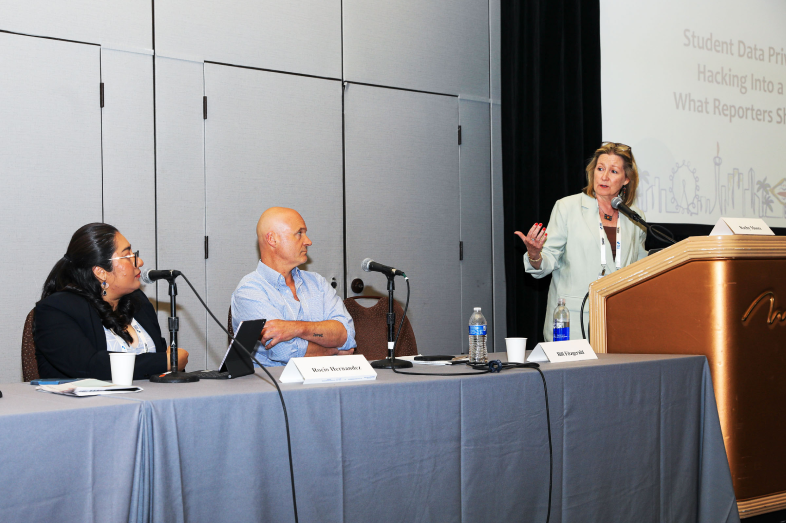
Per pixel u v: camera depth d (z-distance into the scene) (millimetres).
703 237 1951
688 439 1917
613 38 4168
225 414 1296
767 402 1966
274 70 3461
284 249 2402
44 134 2900
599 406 1773
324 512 1393
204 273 3246
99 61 3025
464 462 1572
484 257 4102
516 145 3938
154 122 3148
